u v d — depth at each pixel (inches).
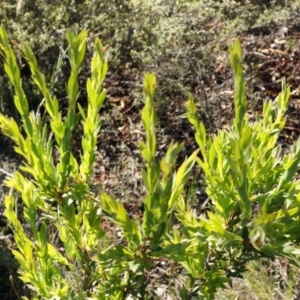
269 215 45.8
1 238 128.3
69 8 177.6
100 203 49.5
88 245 63.9
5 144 160.1
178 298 110.9
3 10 171.8
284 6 209.6
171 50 173.5
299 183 52.9
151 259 51.8
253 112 160.1
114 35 178.7
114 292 64.0
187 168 49.3
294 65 176.1
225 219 55.9
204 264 59.6
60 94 170.1
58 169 57.0
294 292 117.0
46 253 63.4
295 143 53.4
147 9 190.5
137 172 152.3
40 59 172.4
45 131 57.8
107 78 180.2
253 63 175.3
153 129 44.5
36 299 66.7
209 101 161.8
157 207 47.5
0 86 165.2
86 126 57.7
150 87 43.5
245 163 48.9
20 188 61.0
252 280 114.2
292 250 48.3
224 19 201.2
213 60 177.3
